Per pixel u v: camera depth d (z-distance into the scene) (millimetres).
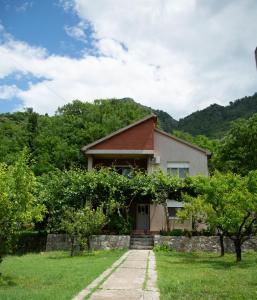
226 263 16219
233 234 19125
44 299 7969
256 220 17969
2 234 11734
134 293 8984
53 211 24531
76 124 52219
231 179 17797
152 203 27500
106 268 13625
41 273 12414
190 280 10992
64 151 45406
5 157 40375
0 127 53500
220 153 38625
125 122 56031
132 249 22984
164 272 12664
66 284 10109
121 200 25422
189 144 30047
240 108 87438
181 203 28031
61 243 23531
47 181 26750
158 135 30547
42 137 48375
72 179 25328
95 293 8938
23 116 64688
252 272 12984
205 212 20406
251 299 8414
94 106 57594
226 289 9625
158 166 29781
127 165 31078
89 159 30234
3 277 11398
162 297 8523
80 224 20266
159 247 22453
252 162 36031
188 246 22578
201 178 22031
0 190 11625
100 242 22969
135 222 28734
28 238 25469
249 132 36094
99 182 25188
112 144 30109
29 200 12164
